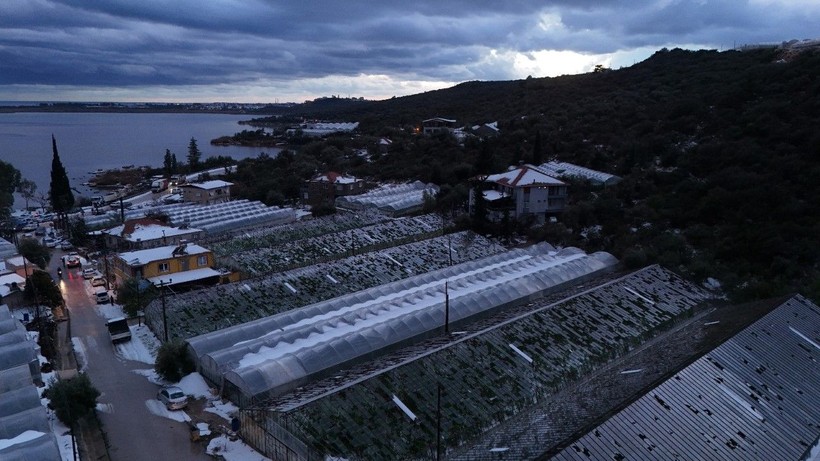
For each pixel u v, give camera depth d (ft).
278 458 97.30
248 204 311.68
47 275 177.37
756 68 383.04
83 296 189.47
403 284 176.24
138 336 154.51
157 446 102.94
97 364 138.41
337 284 183.11
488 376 117.29
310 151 507.30
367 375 111.34
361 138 548.31
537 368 122.62
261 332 140.97
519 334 133.59
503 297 161.68
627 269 194.80
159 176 495.41
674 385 101.60
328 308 156.15
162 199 359.25
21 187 405.59
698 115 337.72
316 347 125.49
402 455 93.86
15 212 355.56
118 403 119.03
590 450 83.20
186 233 235.81
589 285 175.52
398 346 135.33
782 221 212.23
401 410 103.04
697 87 408.67
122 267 189.16
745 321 132.46
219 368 120.98
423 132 556.10
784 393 108.17
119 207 322.34
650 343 139.74
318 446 91.56
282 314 150.10
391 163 422.41
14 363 123.95
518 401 111.55
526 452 92.73
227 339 135.54
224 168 477.36
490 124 492.54
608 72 613.11
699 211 232.53
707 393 101.86
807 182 228.63
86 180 548.31
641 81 511.81
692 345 126.21
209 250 201.98
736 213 222.48
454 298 155.94
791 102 299.99
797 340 126.93
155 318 155.63
